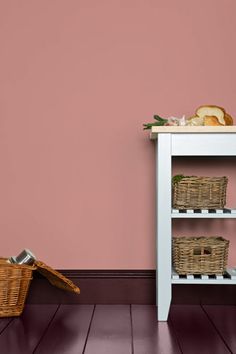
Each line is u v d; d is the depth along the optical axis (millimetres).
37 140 2971
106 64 2982
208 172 2965
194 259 2602
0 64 2979
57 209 2967
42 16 2990
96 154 2975
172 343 2221
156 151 2871
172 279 2570
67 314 2717
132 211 2965
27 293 2951
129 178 2967
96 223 2965
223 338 2287
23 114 2973
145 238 2957
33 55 2982
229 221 2963
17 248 2961
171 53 2975
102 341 2252
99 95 2975
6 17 2988
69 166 2971
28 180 2965
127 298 2947
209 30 2973
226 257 2648
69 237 2965
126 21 2984
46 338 2297
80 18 2990
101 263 2963
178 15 2980
